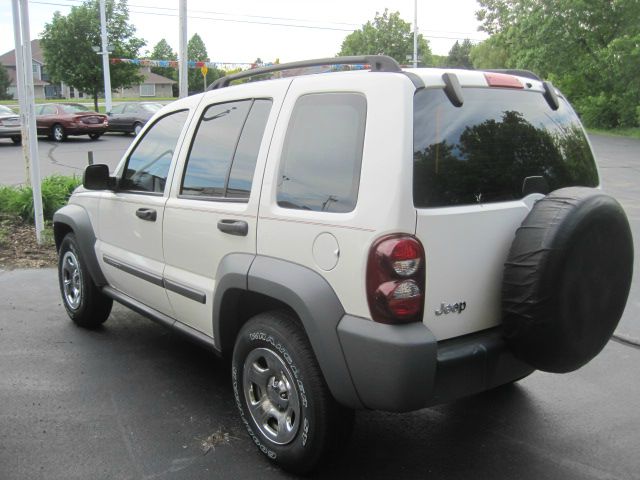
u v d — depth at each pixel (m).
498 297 3.11
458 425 3.82
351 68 3.63
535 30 33.19
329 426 3.02
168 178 4.09
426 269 2.78
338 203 2.90
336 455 3.14
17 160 19.02
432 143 2.84
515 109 3.30
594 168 3.76
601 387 4.39
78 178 11.12
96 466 3.31
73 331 5.38
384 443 3.60
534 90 3.46
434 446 3.57
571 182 3.52
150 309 4.48
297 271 3.03
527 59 33.75
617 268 3.11
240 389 3.49
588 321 3.04
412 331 2.71
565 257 2.85
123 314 5.86
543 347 2.96
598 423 3.86
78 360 4.74
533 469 3.34
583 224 2.88
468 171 2.98
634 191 13.65
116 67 33.16
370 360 2.72
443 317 2.88
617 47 29.53
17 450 3.46
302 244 3.02
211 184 3.72
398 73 2.85
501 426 3.81
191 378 4.44
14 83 82.19
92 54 32.50
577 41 32.34
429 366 2.71
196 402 4.07
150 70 80.12
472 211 2.93
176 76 81.56
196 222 3.74
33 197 8.52
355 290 2.79
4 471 3.25
